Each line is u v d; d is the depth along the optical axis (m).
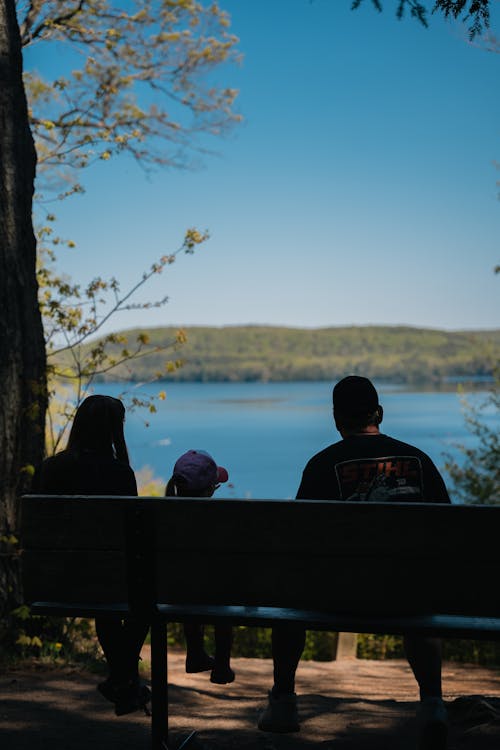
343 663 7.48
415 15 4.92
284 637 2.99
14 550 5.60
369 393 3.06
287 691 3.02
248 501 2.66
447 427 176.12
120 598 2.78
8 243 5.77
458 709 3.70
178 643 8.34
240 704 4.25
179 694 4.52
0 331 5.70
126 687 3.28
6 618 5.53
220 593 2.70
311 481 2.97
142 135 9.90
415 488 2.90
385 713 3.89
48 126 9.33
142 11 11.02
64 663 5.30
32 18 10.38
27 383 5.80
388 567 2.58
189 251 7.68
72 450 3.44
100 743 3.35
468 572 2.54
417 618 2.63
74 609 2.81
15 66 5.91
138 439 171.50
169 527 2.71
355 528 2.59
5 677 4.83
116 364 7.43
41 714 3.84
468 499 11.36
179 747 3.07
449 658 7.64
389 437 3.04
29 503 2.83
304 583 2.64
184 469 4.04
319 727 3.61
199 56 11.30
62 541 2.81
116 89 10.76
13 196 5.82
